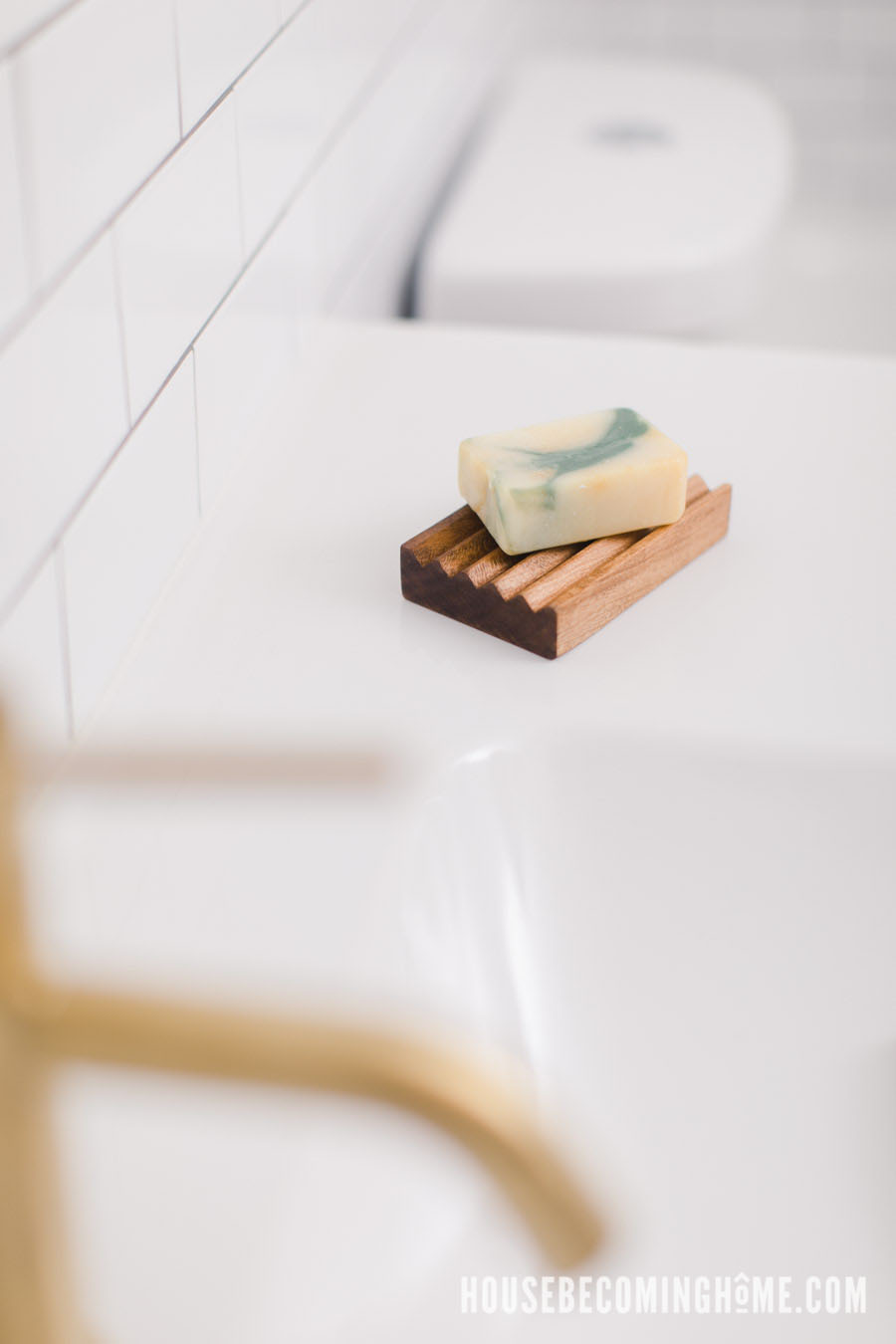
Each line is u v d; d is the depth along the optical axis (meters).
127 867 1.07
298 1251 0.95
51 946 0.71
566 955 1.14
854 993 1.13
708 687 1.15
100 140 1.09
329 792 0.83
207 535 1.25
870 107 3.29
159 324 1.17
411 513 1.27
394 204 1.67
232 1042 0.57
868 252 3.29
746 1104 1.11
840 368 1.41
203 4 1.19
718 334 1.84
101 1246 0.94
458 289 1.72
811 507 1.28
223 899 1.05
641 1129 1.10
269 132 1.31
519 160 2.00
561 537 1.19
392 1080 0.55
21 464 1.04
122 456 1.14
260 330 1.33
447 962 1.09
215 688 1.15
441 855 1.11
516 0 2.51
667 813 1.14
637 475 1.19
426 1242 1.02
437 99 1.83
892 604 1.21
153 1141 0.98
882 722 1.14
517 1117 0.55
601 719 1.14
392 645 1.18
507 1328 1.02
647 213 1.85
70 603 1.10
